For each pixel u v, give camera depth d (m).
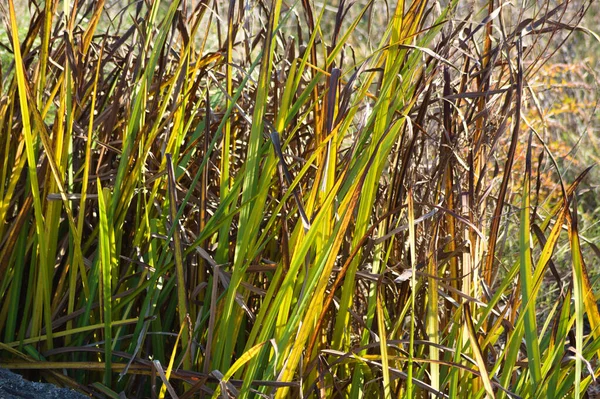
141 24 1.87
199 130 1.77
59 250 1.75
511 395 1.38
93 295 1.60
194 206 1.78
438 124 1.83
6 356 1.65
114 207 1.59
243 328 1.68
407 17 1.53
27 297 1.65
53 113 3.21
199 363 1.63
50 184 1.61
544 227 1.61
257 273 1.74
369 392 1.75
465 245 1.67
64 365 1.56
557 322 1.61
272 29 1.45
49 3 1.58
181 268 1.50
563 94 4.81
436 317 1.52
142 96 1.60
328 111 1.40
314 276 1.35
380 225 1.69
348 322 1.68
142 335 1.48
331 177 1.47
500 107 1.82
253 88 1.95
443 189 1.91
